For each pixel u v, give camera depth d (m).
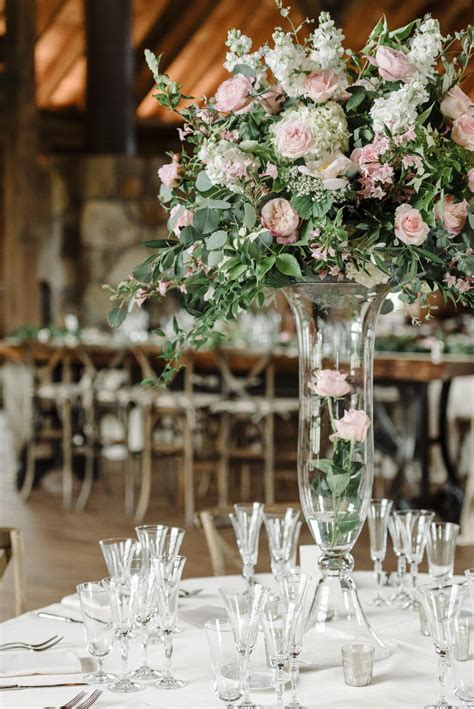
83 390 7.89
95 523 7.16
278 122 2.11
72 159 11.27
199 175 2.20
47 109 15.41
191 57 14.61
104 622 1.98
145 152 16.33
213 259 2.18
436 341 6.96
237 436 8.19
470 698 1.73
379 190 2.07
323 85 2.12
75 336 8.45
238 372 7.64
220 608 2.48
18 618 2.51
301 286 2.22
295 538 2.57
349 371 2.22
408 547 2.56
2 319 15.45
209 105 2.25
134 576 2.00
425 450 6.80
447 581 2.41
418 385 6.76
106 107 11.40
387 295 2.44
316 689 1.99
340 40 2.12
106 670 2.12
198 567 5.81
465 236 2.13
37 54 14.51
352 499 2.21
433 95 2.17
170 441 9.80
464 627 1.73
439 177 2.09
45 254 11.35
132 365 8.03
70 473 7.84
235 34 2.24
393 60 2.10
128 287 2.35
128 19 11.41
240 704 1.77
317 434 2.22
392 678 2.06
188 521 7.15
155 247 2.30
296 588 1.81
